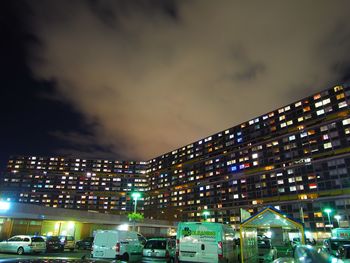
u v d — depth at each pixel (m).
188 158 168.38
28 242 26.81
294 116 119.88
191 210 153.50
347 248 13.36
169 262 20.02
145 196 192.88
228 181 137.62
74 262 4.05
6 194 186.38
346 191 95.69
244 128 140.00
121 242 21.08
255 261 20.50
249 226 19.17
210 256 15.83
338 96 108.12
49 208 47.72
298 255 7.14
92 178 197.62
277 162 119.38
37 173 193.62
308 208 103.00
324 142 106.50
